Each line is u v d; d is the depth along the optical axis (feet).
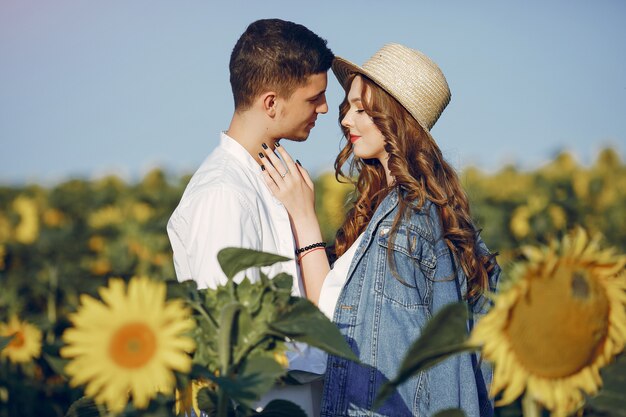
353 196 13.03
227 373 6.93
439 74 11.44
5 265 27.17
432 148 11.30
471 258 10.71
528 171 37.88
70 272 26.96
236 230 9.96
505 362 5.74
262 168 11.05
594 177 36.65
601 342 6.02
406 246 10.41
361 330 10.28
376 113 11.19
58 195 35.78
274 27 10.82
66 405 19.30
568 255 5.83
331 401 10.05
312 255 10.74
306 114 11.00
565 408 5.93
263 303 7.09
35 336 19.20
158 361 5.89
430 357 5.95
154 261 30.32
